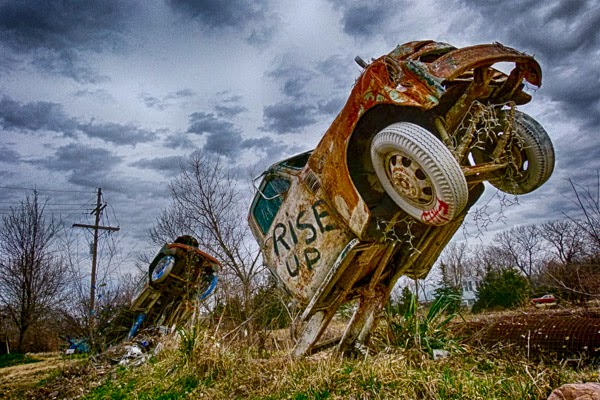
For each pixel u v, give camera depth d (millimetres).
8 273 17625
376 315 4805
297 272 4824
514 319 5027
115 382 5797
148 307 9430
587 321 4348
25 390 6680
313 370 4070
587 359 3848
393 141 3521
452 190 3262
